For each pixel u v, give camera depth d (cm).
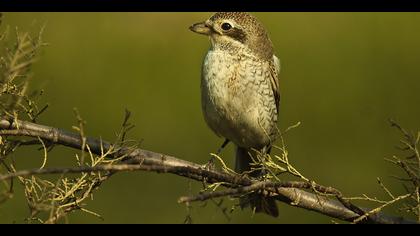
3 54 571
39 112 613
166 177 1152
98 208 1120
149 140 1296
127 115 592
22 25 1432
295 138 1294
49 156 1148
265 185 541
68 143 609
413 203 599
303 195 636
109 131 1305
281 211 1129
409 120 1330
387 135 1300
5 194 506
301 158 1258
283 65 1432
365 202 1181
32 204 538
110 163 604
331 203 633
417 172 588
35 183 565
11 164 594
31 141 606
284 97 1376
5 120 606
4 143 596
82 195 579
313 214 1123
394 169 1217
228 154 1260
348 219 632
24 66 548
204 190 593
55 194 561
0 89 563
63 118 1304
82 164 538
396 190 1184
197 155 1270
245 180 598
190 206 589
